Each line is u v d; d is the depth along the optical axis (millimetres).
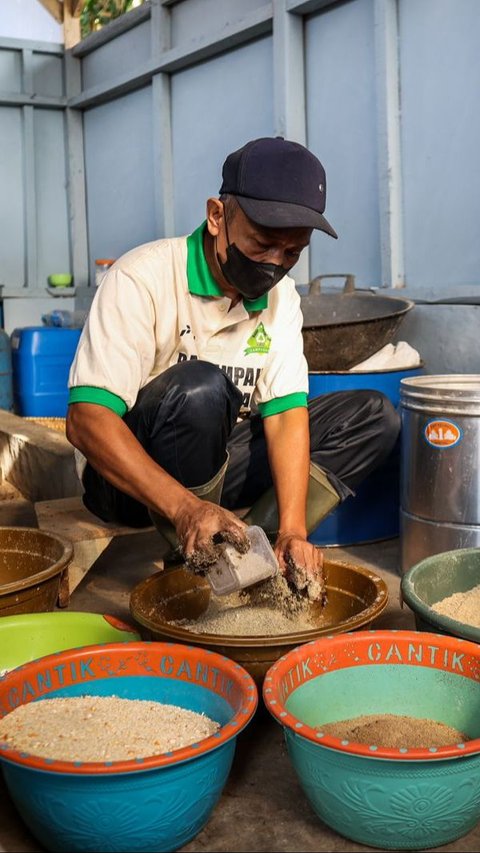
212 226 1666
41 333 5184
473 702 1453
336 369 2826
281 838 1274
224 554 1483
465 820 1227
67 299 6680
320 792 1232
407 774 1164
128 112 6020
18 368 5270
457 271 3564
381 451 2213
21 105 6602
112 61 6062
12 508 3486
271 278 1638
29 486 3566
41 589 1881
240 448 2145
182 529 1520
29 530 2203
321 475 2062
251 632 1661
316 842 1263
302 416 1941
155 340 1854
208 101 5105
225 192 1621
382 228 3795
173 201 5582
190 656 1451
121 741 1281
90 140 6555
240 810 1349
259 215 1524
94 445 1672
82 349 1752
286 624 1702
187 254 1824
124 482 1634
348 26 3932
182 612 1878
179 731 1320
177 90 5395
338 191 4117
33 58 6539
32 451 3451
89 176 6637
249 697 1283
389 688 1517
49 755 1234
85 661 1472
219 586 1509
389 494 2855
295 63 4199
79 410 1708
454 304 3393
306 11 4117
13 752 1146
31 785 1163
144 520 2184
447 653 1488
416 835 1211
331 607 1891
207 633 1530
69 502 2582
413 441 2396
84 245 6742
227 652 1518
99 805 1146
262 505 1982
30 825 1225
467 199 3469
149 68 5434
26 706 1396
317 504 2059
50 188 6812
